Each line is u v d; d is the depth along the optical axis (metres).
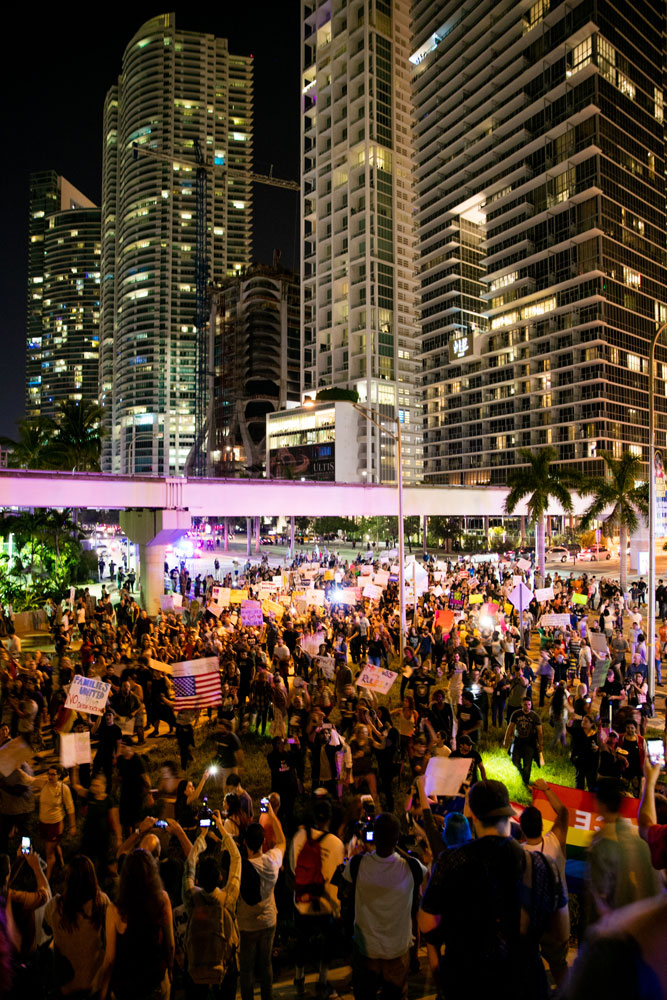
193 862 5.65
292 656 19.38
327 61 162.25
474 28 120.00
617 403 101.25
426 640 19.91
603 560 69.31
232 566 65.19
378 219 147.50
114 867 8.03
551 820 7.03
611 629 23.42
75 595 35.72
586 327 102.00
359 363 149.62
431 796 8.19
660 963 2.03
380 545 101.81
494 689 15.93
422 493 51.00
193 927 5.18
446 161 131.00
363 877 4.83
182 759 12.44
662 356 111.12
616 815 4.36
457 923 3.48
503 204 116.56
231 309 195.88
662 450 108.12
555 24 104.69
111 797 10.74
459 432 129.50
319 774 9.72
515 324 114.00
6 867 5.88
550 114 105.94
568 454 105.38
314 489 44.59
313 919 6.16
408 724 11.91
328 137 162.62
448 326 131.12
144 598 38.06
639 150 107.31
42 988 4.98
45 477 34.56
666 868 3.63
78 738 9.16
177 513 37.19
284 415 150.50
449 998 3.48
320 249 163.38
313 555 69.19
